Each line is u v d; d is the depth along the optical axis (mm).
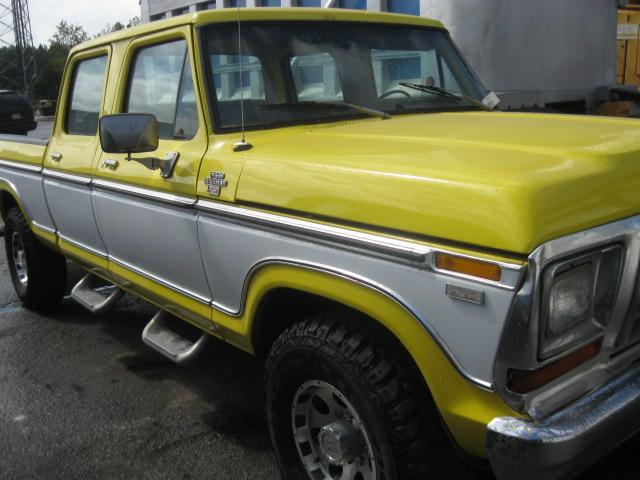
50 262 5168
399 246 2086
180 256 3229
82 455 3350
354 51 3604
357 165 2320
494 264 1865
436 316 2027
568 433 1912
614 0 8945
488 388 1947
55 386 4133
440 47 4031
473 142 2480
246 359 4441
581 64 8508
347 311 2492
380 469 2281
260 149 2811
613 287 2061
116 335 4961
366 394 2248
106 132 2994
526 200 1860
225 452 3336
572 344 1980
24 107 12938
